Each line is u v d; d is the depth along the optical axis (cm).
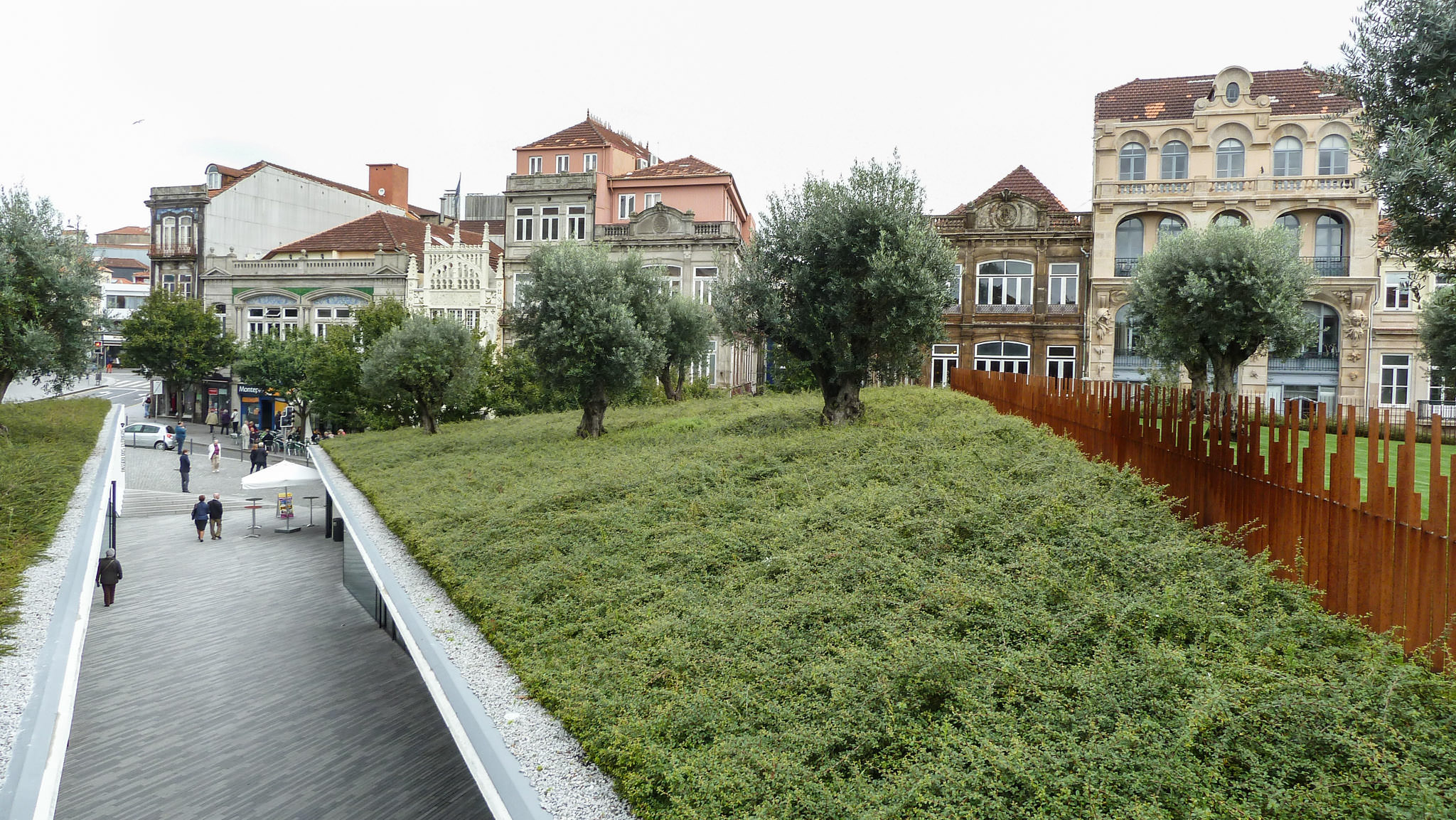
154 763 1236
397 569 1415
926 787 615
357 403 4047
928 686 735
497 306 4762
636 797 671
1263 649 715
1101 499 1125
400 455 2708
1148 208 3581
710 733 754
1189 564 899
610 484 1648
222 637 1827
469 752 762
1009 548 1010
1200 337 2228
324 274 5241
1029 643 788
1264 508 922
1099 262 3647
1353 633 736
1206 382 2367
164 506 3425
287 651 1738
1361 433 1958
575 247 2642
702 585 1091
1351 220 3372
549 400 3931
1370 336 3384
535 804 670
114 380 8112
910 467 1415
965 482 1255
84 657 1683
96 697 1480
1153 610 784
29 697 793
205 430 5375
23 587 1120
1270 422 922
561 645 994
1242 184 3472
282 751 1278
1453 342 1558
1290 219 3462
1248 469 959
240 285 5397
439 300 4856
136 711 1421
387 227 5562
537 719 834
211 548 2761
